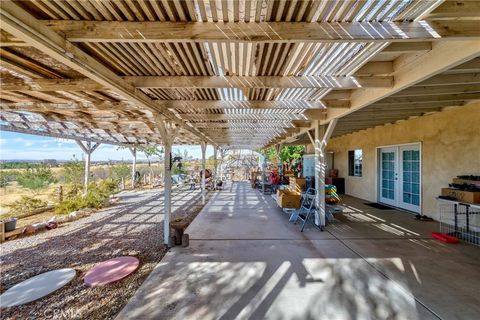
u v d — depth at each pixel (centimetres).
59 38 169
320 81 286
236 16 169
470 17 173
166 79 284
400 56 269
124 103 403
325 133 484
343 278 285
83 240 433
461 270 304
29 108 411
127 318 215
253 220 570
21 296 251
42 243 419
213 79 283
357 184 882
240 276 290
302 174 1298
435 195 540
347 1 152
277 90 333
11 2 134
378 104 423
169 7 159
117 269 304
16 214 626
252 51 219
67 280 283
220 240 423
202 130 720
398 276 289
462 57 199
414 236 442
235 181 1677
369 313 219
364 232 469
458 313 218
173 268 313
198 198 910
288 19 174
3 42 168
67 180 988
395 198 695
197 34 175
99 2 151
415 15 172
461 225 477
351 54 226
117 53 221
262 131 738
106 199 781
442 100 404
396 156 682
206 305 233
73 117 502
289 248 384
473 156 448
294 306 231
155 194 1066
